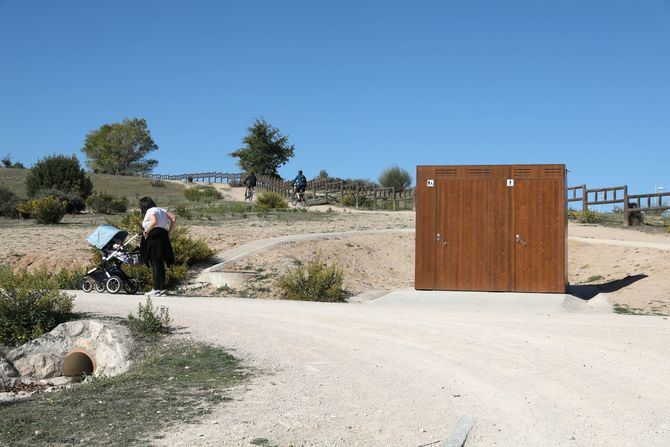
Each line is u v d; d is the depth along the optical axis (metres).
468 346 10.52
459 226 18.00
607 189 32.53
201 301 15.43
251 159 79.88
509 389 8.09
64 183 45.31
